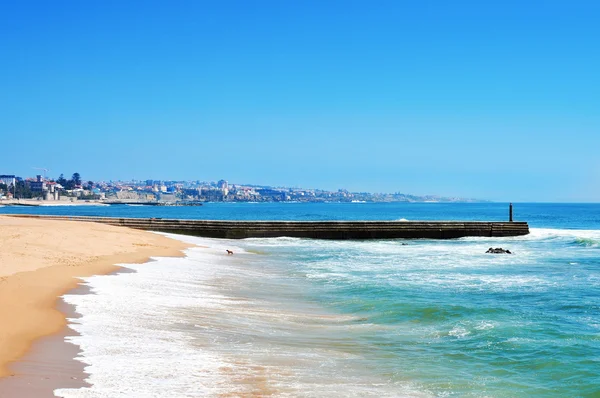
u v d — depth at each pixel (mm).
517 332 14406
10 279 16750
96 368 9578
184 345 11797
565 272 27875
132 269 22750
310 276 25297
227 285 21328
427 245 45188
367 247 42719
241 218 122062
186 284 20469
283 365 10984
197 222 49531
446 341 13555
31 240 26391
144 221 49812
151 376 9484
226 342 12484
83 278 18953
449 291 21297
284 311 16969
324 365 11227
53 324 12250
